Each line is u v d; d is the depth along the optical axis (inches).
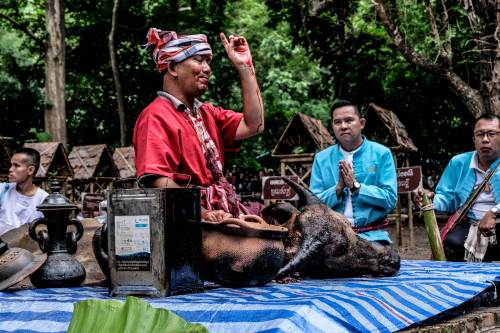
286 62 1315.2
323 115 1266.0
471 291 167.2
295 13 770.2
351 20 821.2
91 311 72.4
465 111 834.2
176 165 163.2
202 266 148.8
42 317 130.9
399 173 397.1
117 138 1175.6
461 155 292.0
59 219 171.3
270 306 117.3
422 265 235.5
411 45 569.0
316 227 181.2
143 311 70.8
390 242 222.2
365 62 788.6
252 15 1326.3
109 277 142.3
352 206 222.8
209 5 1040.2
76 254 196.4
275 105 1256.8
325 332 112.7
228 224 148.9
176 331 69.2
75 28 1082.7
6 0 956.0
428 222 269.6
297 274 181.0
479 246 269.6
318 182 238.2
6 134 1029.8
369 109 487.2
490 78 535.2
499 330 161.2
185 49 170.1
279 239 156.8
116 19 964.0
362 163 229.6
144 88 1129.4
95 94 1155.9
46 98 858.8
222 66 1093.1
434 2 653.9
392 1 563.5
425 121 850.8
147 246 138.6
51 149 560.7
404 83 831.7
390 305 137.0
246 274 149.8
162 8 1033.5
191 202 144.5
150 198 138.9
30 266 162.2
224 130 182.9
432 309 145.3
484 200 278.8
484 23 530.9
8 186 282.5
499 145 276.8
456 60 705.0
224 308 119.2
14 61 1057.5
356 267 186.5
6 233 208.5
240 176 1018.1
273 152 485.4
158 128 162.7
